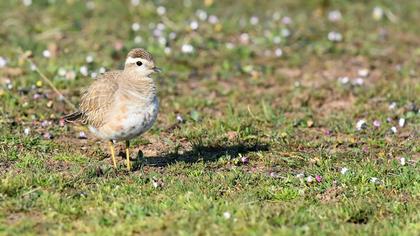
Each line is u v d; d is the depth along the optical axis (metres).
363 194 11.88
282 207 11.09
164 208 10.98
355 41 22.33
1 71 18.34
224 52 20.84
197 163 13.25
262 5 25.55
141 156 13.46
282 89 18.36
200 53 20.84
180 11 24.36
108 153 13.95
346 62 20.64
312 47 21.48
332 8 25.45
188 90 18.20
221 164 13.32
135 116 12.16
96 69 18.98
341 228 10.38
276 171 13.09
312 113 16.67
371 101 17.41
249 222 10.37
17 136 14.30
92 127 12.63
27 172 12.23
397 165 13.15
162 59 20.02
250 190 11.86
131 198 11.35
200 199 11.19
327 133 15.24
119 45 20.59
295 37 22.20
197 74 19.41
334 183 12.24
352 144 14.62
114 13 23.88
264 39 21.84
